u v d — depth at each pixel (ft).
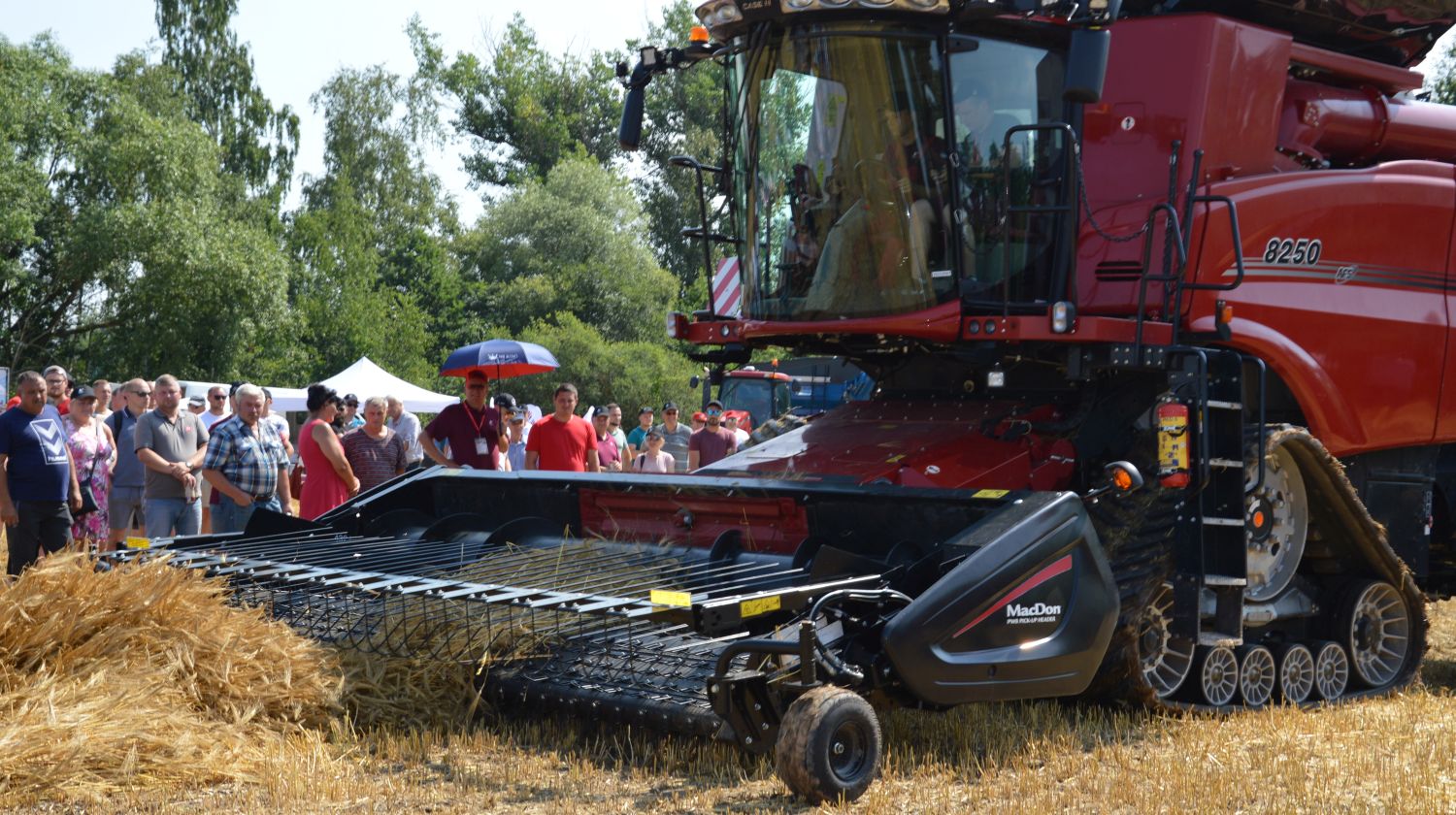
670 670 17.15
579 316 144.66
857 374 34.71
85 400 32.48
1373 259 23.63
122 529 33.68
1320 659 22.33
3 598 16.66
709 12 22.29
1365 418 23.16
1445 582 27.76
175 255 120.06
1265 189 21.93
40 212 119.96
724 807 14.52
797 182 22.13
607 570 20.11
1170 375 19.44
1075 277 20.79
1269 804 14.70
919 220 21.06
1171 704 19.42
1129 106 22.04
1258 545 21.34
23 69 120.57
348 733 17.06
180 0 161.27
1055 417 21.91
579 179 152.87
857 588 16.35
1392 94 25.72
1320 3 23.22
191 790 14.99
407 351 142.61
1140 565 18.75
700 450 42.70
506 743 17.15
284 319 129.18
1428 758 17.07
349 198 152.35
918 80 20.85
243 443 28.63
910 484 20.42
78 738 14.90
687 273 171.42
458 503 25.40
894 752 16.96
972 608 16.17
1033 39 21.11
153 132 123.34
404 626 18.94
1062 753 17.29
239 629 17.83
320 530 24.38
